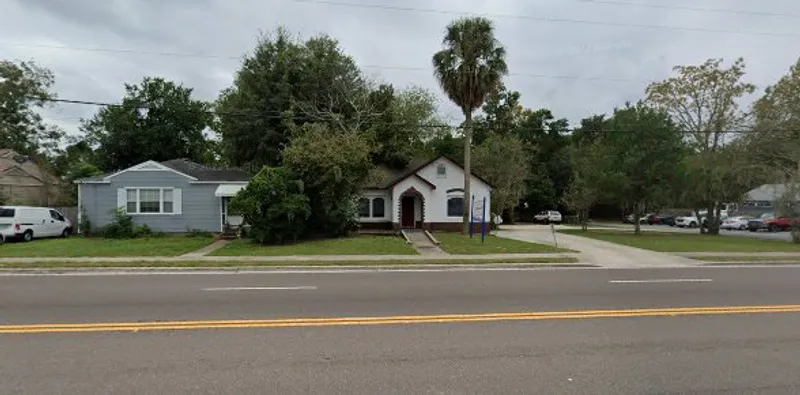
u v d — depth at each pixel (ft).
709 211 117.50
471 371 17.48
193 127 147.54
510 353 19.58
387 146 111.86
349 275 43.21
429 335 22.24
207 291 34.04
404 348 20.20
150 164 86.79
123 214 83.82
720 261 54.85
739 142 115.55
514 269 48.34
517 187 150.71
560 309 27.99
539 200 194.90
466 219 91.91
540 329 23.39
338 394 15.31
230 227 86.02
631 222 199.41
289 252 59.16
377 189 102.73
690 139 121.60
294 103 106.32
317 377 16.79
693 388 16.02
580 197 127.03
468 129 90.63
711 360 18.84
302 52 114.32
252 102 107.76
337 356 19.10
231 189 86.43
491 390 15.72
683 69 119.44
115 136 135.44
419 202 103.50
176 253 58.54
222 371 17.33
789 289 35.70
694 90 119.14
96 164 136.46
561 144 207.41
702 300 31.04
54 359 18.65
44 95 144.15
